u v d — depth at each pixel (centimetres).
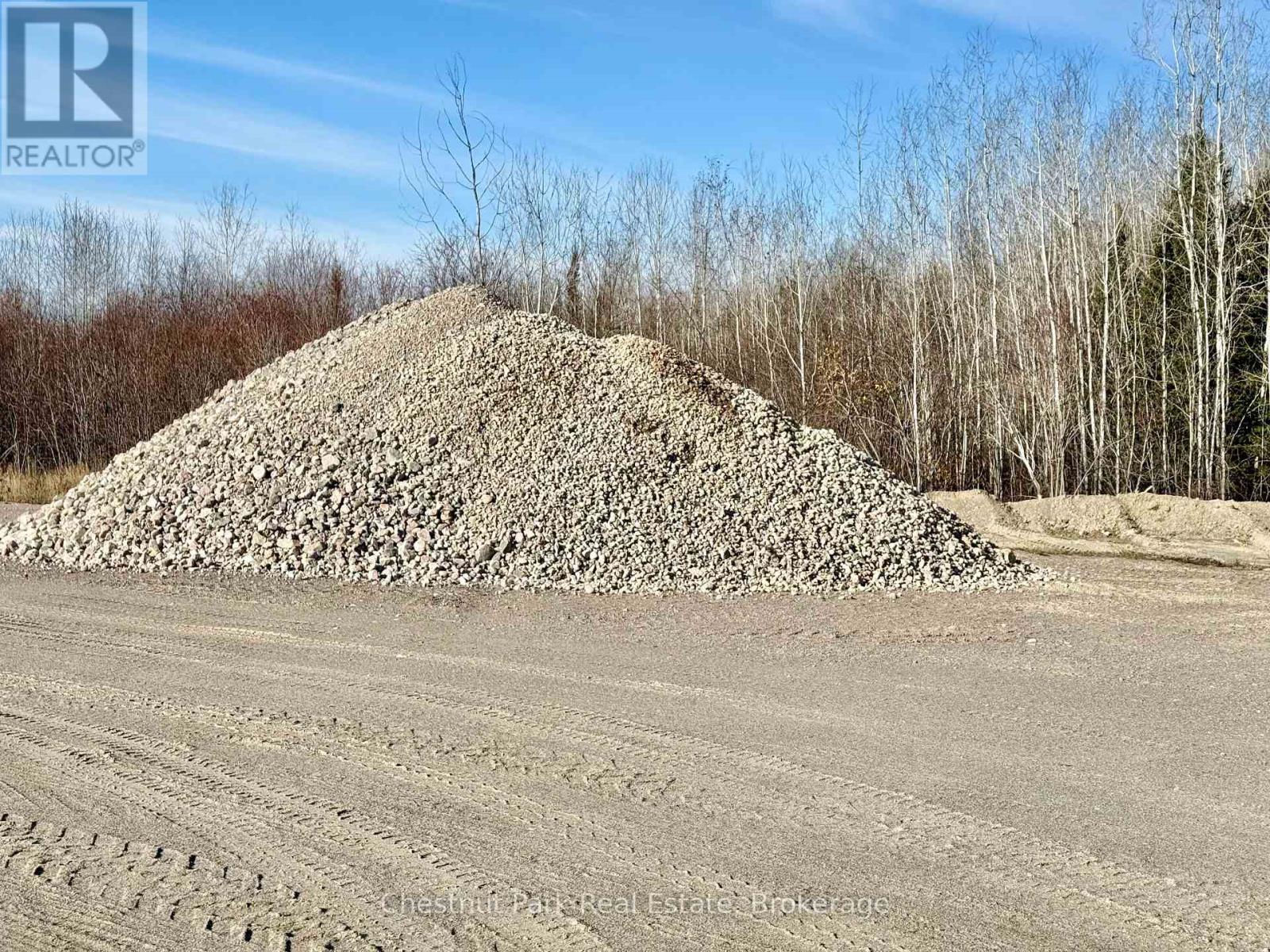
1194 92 2238
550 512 1111
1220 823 482
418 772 542
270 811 492
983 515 1733
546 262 3027
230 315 3275
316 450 1199
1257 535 1530
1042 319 2320
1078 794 516
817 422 2519
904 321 2609
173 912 397
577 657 786
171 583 1036
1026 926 388
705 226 3200
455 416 1238
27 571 1097
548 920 392
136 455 1290
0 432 2928
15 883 420
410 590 1012
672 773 543
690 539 1106
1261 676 745
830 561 1107
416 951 370
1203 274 2244
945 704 671
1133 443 2253
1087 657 803
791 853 450
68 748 577
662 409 1288
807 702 673
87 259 3809
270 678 722
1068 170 2434
